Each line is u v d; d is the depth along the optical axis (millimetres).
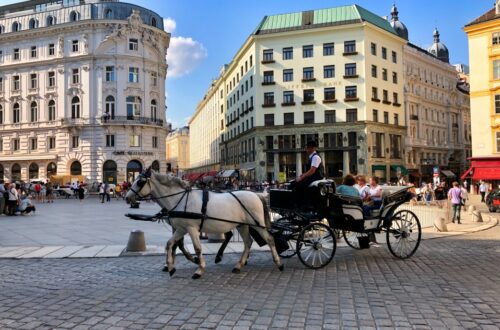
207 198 8992
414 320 6012
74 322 6043
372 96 57531
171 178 9156
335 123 56594
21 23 59375
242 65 67750
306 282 8258
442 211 19719
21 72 59219
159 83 59906
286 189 10531
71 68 56531
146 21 59031
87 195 51625
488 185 43031
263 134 59281
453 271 9219
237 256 11305
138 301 7051
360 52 56781
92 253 11852
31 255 11672
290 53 59281
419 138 68188
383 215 10766
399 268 9547
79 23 55438
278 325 5848
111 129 55000
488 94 43812
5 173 59406
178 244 9617
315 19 59844
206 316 6246
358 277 8672
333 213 9883
